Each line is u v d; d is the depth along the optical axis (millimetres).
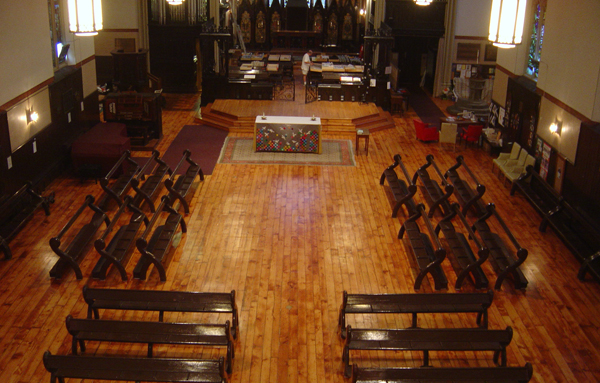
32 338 8883
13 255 11250
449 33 24531
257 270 10977
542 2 15242
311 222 12961
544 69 14352
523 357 8742
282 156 17078
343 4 28844
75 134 16281
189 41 24297
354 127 19531
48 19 14000
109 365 7168
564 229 12195
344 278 10781
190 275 10750
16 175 12562
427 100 24828
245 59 25328
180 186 13703
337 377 8227
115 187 13836
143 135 17438
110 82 23172
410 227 11883
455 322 9531
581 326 9531
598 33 11594
